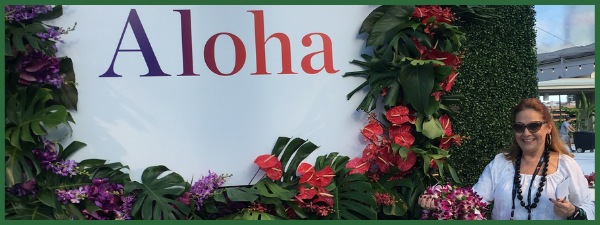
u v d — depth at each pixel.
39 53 2.79
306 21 3.04
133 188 2.84
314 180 2.94
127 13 2.95
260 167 2.94
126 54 2.95
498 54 3.20
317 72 3.05
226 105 3.00
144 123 2.95
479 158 3.17
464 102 3.16
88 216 2.89
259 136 3.01
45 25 2.87
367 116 3.08
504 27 3.22
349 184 3.03
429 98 2.98
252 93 3.01
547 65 9.74
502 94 3.20
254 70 3.01
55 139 2.91
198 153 2.98
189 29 2.98
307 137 3.04
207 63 2.99
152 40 2.96
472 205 2.67
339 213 3.01
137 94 2.96
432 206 2.76
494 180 2.74
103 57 2.94
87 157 2.93
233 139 3.00
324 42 3.05
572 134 10.73
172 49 2.97
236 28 3.00
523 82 3.25
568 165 2.57
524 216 2.59
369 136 3.01
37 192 2.84
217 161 2.99
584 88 11.37
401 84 2.99
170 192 2.88
